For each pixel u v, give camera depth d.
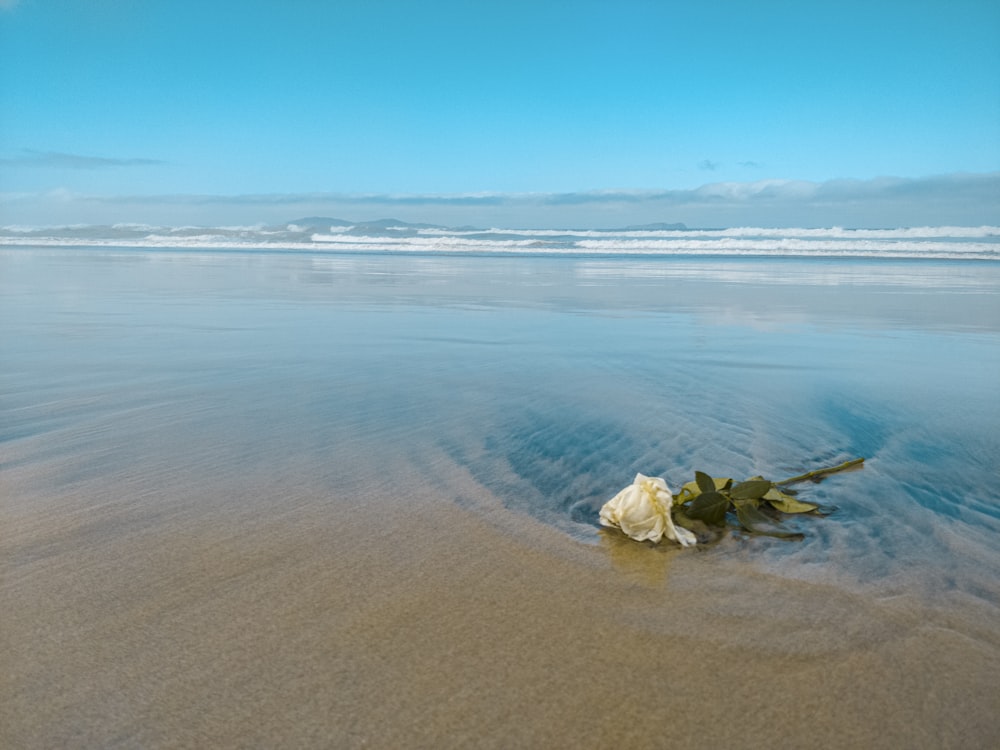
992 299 9.61
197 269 15.27
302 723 1.16
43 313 7.14
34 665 1.31
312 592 1.60
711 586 1.65
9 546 1.83
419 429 3.00
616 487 2.31
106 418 3.16
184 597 1.57
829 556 1.83
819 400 3.62
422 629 1.44
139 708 1.19
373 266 17.59
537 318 7.21
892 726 1.17
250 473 2.43
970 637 1.45
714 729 1.16
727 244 30.66
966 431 3.05
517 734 1.14
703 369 4.46
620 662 1.34
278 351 5.00
